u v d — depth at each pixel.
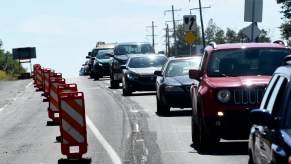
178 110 49.19
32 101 64.75
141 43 84.12
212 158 26.97
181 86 44.69
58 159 28.09
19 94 76.31
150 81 65.75
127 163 26.88
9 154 30.75
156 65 68.06
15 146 33.44
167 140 33.09
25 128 41.53
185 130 36.81
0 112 54.22
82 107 27.91
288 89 16.34
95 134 36.72
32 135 37.81
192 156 27.73
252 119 16.16
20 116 49.88
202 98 28.44
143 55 69.31
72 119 27.88
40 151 31.33
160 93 45.75
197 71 30.95
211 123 28.03
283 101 16.23
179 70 47.22
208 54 30.69
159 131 36.84
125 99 61.91
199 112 29.27
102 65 103.06
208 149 29.03
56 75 63.53
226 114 27.83
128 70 67.00
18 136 37.59
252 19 58.88
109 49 106.44
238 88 27.91
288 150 14.38
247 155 27.25
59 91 38.62
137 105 54.59
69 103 27.91
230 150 28.78
